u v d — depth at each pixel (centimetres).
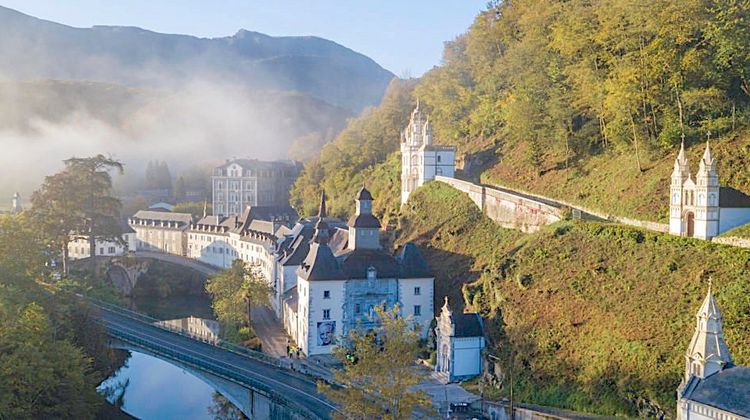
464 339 10312
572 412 8362
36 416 8100
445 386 10081
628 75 11650
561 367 8988
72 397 8412
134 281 18938
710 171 9394
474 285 11369
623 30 12338
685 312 8475
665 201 10819
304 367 11125
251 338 13125
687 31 11412
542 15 15850
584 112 14150
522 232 12675
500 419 8738
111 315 13775
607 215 11600
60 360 8406
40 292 10575
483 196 13975
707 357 6638
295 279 14850
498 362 9788
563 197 12975
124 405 11619
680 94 11725
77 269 17712
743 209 9450
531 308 9950
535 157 14525
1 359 7794
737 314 8025
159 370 13912
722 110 11594
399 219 15712
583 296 9631
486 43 19350
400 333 7556
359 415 7456
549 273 10344
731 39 11156
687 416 6575
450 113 18950
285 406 9031
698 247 9275
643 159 12081
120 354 14138
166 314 16588
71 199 17188
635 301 9056
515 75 16112
